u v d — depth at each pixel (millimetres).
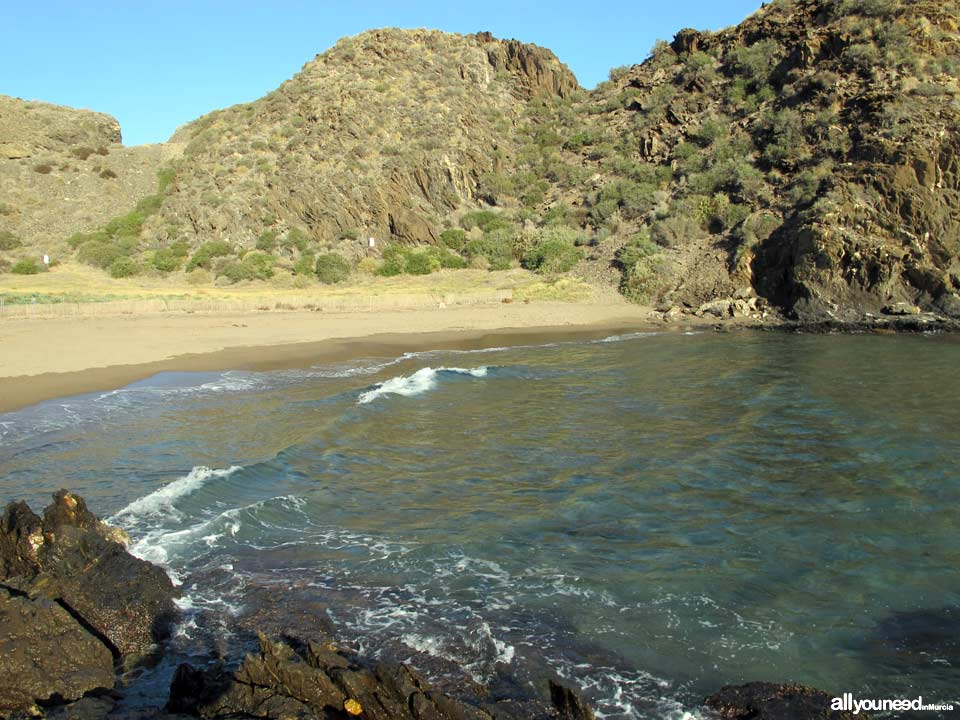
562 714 6121
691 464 13242
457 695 6426
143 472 12578
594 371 23234
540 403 18500
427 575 8969
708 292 39500
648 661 7133
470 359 26062
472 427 16125
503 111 68125
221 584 8625
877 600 8328
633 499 11586
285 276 46719
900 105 40875
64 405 17281
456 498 11766
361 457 13828
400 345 29453
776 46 57656
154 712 6066
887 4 50406
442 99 64375
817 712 6207
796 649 7355
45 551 8398
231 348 26766
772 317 36125
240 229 52250
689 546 9820
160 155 70188
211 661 7039
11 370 21016
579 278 44781
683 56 66625
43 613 7062
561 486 12281
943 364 23188
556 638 7535
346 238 52031
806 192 40625
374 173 55375
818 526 10391
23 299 35438
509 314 37594
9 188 59094
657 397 19109
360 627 7691
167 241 52469
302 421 16344
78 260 50844
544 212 55938
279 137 61188
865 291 34500
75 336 26828
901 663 7109
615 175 57438
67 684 6484
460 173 58188
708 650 7332
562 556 9531
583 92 73500
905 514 10766
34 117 70500
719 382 20984
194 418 16453
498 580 8836
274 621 7777
